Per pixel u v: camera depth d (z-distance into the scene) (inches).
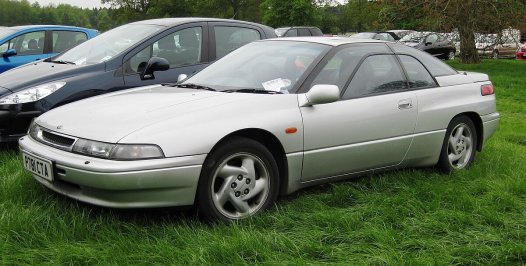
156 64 241.3
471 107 218.2
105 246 134.9
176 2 1886.1
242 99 163.2
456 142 216.4
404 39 1002.1
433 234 151.3
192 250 131.3
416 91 201.3
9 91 227.5
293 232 148.6
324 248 136.4
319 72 179.9
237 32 299.6
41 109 227.9
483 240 145.6
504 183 192.9
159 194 143.5
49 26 407.2
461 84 219.0
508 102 490.0
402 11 903.1
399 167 200.7
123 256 128.0
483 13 845.2
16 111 223.9
